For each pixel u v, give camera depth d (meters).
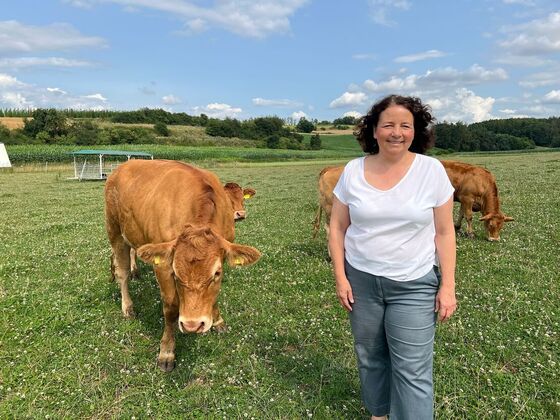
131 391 4.87
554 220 12.80
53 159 57.75
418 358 3.43
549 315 6.26
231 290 7.71
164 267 4.93
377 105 3.45
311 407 4.48
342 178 3.72
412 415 3.41
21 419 4.41
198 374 5.20
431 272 3.48
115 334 6.13
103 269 8.99
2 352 5.66
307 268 8.91
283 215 15.85
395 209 3.38
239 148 100.62
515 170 32.34
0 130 91.50
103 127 108.88
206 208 5.16
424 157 3.52
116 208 6.68
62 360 5.46
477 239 11.44
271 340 5.94
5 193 26.09
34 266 9.24
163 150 76.25
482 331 5.88
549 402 4.38
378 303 3.58
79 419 4.45
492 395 4.55
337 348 5.66
